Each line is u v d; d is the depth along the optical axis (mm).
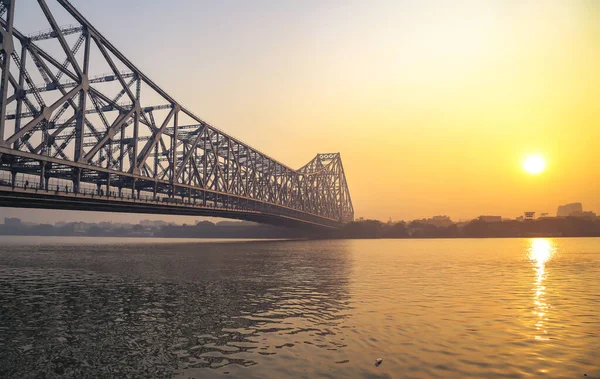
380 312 21734
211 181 92188
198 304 23891
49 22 45812
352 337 16734
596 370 13148
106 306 23250
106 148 56844
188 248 98688
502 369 13188
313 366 13383
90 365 13633
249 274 39812
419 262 56562
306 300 25312
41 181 45719
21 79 43750
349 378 12383
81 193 51500
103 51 54719
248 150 114625
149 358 14258
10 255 70125
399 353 14695
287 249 94750
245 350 15062
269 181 131375
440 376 12562
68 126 48938
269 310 22203
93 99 53719
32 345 15820
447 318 20312
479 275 40312
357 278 37188
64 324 19031
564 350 15156
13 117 43688
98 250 88562
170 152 75438
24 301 24812
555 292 29172
